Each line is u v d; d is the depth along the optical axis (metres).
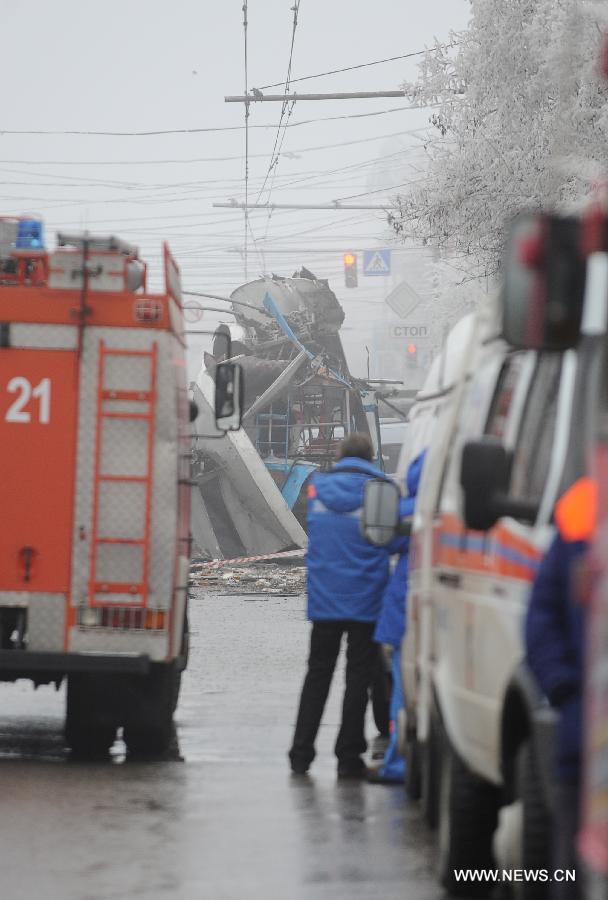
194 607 87.12
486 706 19.47
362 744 33.81
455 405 25.27
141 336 36.16
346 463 34.66
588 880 12.64
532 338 15.17
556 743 14.74
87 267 36.09
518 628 18.05
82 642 35.97
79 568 36.06
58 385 36.16
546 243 14.99
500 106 92.56
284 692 49.16
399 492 30.11
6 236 40.44
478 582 20.34
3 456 36.19
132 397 36.09
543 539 17.64
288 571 116.81
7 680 37.75
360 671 34.00
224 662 57.81
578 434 17.56
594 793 12.15
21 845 25.12
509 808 18.44
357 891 22.25
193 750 37.97
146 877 22.86
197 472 123.88
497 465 17.70
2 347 36.12
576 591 13.41
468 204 95.31
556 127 88.56
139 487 36.06
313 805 29.75
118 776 33.22
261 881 22.77
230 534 127.12
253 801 30.11
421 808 29.45
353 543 33.97
